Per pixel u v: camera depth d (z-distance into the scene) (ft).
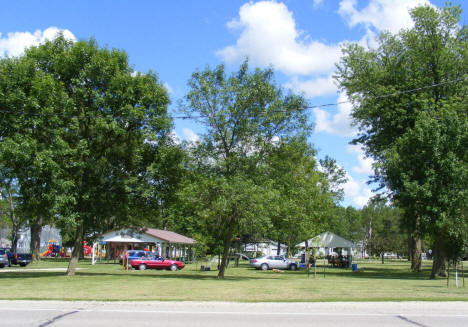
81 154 82.69
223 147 84.58
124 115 82.23
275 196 78.02
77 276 86.58
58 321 30.96
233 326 29.32
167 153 87.97
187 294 48.91
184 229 234.79
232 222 86.69
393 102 111.65
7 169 80.07
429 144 81.51
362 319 32.71
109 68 83.92
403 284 69.41
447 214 75.56
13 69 77.30
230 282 72.18
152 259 130.21
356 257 357.82
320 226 157.79
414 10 112.78
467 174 77.41
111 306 38.63
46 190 77.20
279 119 82.48
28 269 125.49
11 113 75.31
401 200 87.56
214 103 83.46
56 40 87.10
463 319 33.12
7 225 239.71
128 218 93.40
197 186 79.46
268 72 84.28
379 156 117.50
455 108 98.63
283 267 146.30
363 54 120.47
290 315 34.32
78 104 84.12
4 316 33.01
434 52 108.06
